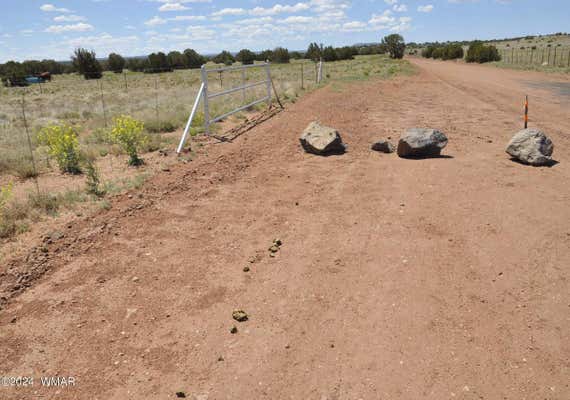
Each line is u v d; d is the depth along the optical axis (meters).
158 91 27.09
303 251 5.38
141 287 4.56
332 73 34.31
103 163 9.00
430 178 7.84
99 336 3.82
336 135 9.77
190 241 5.61
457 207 6.54
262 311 4.22
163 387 3.29
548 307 4.24
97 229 5.73
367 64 48.88
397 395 3.22
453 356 3.62
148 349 3.68
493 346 3.74
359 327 3.98
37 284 4.55
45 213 6.14
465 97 19.64
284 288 4.60
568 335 3.86
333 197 7.18
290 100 17.28
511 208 6.45
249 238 5.73
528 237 5.57
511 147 8.84
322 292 4.52
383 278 4.76
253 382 3.35
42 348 3.67
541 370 3.47
